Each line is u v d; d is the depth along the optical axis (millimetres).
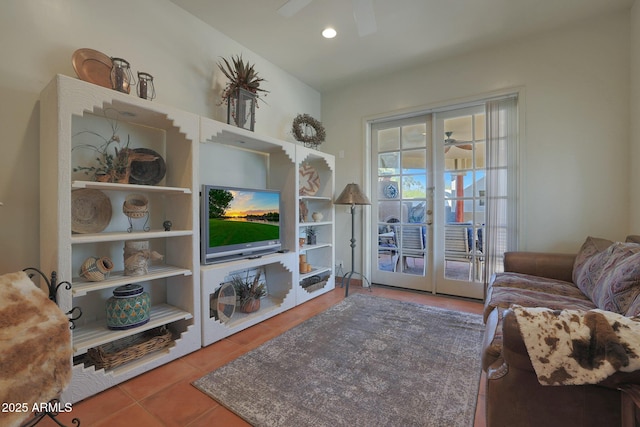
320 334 2357
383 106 3686
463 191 3350
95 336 1731
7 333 1072
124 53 2125
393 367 1865
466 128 3324
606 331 925
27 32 1713
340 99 4027
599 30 2551
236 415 1451
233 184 2932
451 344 2174
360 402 1531
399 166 3748
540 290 2023
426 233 3578
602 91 2543
